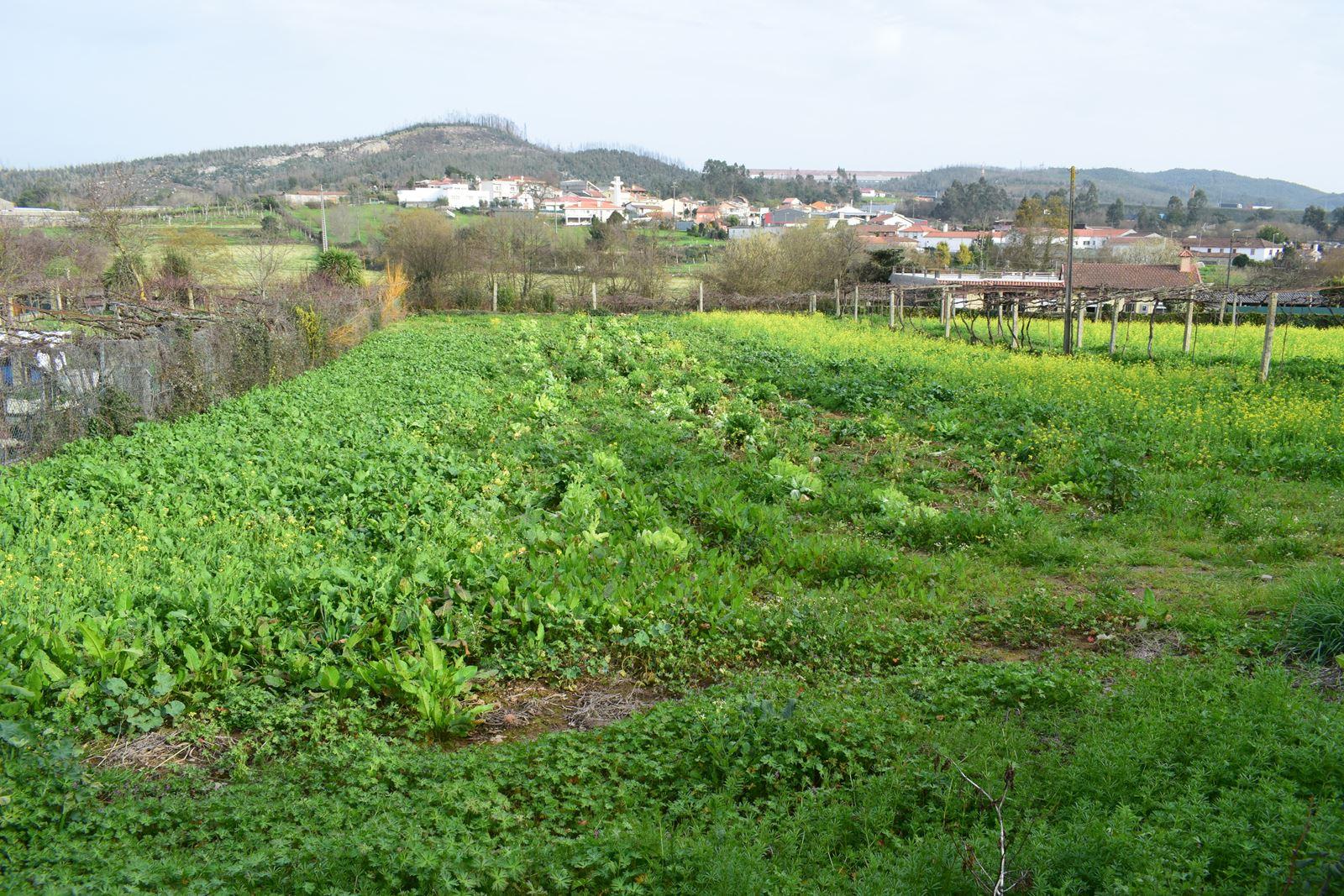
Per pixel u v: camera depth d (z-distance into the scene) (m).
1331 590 7.41
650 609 7.97
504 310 47.19
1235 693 5.78
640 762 5.42
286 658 6.55
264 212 72.94
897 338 31.92
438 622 7.35
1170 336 32.12
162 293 28.62
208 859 4.30
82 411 13.33
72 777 4.92
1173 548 10.18
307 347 23.39
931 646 7.59
